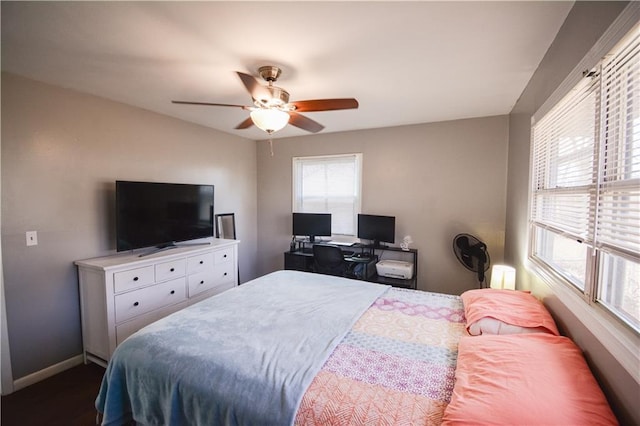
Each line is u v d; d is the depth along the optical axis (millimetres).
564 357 1104
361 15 1426
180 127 3307
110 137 2645
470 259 3084
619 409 941
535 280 1988
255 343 1478
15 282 2098
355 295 2186
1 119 2016
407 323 1742
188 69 2031
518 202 2562
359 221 3773
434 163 3469
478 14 1418
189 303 2943
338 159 4059
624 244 972
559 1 1325
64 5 1333
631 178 976
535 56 1838
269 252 4594
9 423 1796
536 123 2002
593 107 1247
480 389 990
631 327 901
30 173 2156
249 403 1108
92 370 2355
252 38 1638
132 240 2580
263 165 4555
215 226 3814
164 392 1286
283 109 2021
